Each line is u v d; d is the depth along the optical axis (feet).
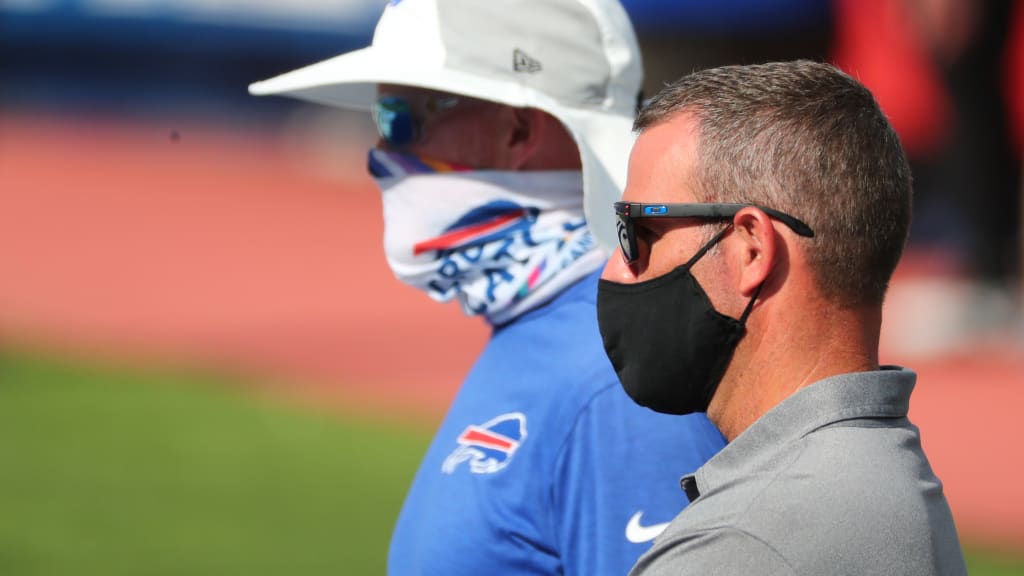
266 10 333.01
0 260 196.54
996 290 148.15
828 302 22.40
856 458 21.03
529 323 31.53
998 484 96.22
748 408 23.15
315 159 331.36
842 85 22.80
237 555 80.38
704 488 22.12
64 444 104.68
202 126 382.01
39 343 143.84
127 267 195.11
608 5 33.22
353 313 164.86
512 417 29.53
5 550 80.02
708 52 212.02
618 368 25.18
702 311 23.07
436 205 32.71
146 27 346.33
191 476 97.14
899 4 163.02
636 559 27.17
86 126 376.27
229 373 132.16
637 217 23.38
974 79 144.87
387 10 33.99
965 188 149.28
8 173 292.40
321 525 86.22
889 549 20.35
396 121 32.96
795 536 20.25
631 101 33.60
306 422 113.50
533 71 31.91
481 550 28.78
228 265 199.41
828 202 22.03
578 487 27.84
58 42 382.01
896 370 22.50
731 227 22.82
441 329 154.20
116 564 77.87
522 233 32.14
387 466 100.83
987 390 123.95
